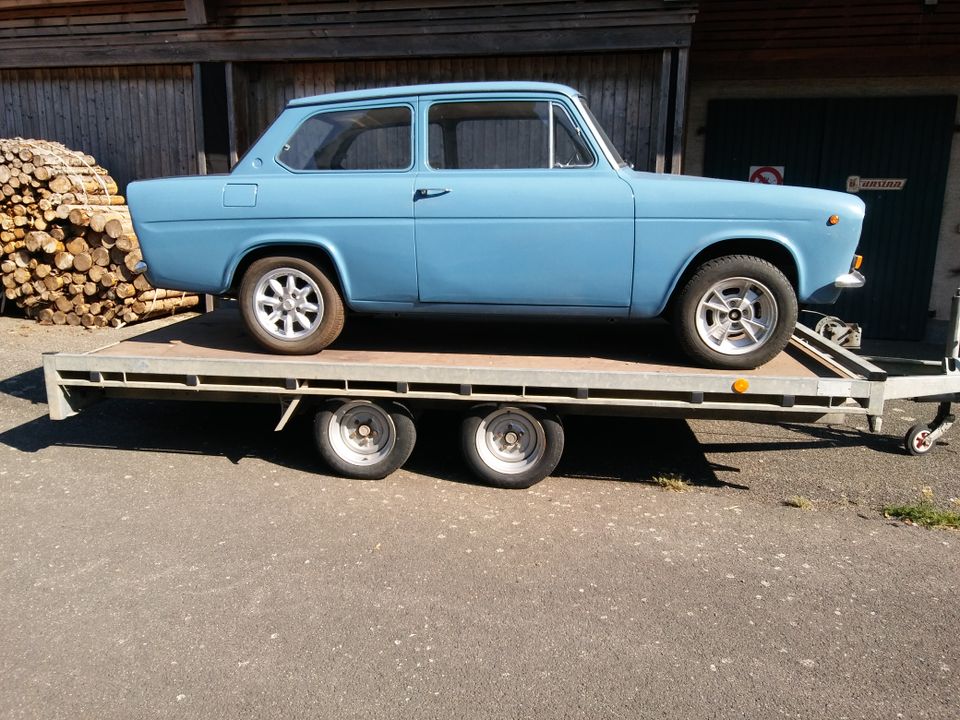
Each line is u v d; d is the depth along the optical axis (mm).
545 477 4656
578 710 2695
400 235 4516
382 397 4531
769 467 5031
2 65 9781
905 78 8539
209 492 4535
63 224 8516
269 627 3178
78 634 3125
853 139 8773
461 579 3562
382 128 4633
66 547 3850
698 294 4391
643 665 2945
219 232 4703
